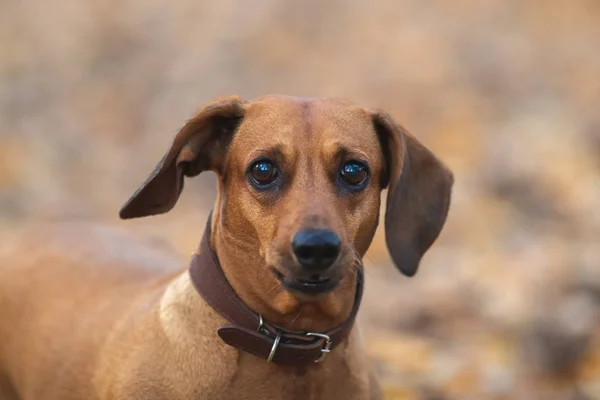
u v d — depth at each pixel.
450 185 5.09
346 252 4.39
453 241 11.45
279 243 4.38
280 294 4.55
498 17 18.58
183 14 18.08
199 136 4.79
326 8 18.28
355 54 17.11
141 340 4.94
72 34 17.50
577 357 8.05
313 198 4.46
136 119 15.38
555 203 12.52
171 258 6.24
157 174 4.78
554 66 17.22
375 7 18.56
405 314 9.13
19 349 5.81
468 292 9.65
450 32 17.97
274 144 4.56
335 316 4.70
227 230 4.68
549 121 15.27
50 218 12.20
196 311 4.77
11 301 5.97
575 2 19.42
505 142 14.40
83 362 5.31
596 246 11.08
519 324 8.74
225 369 4.67
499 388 7.68
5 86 15.97
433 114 15.48
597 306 9.06
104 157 14.30
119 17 18.00
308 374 4.74
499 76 16.69
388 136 4.90
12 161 13.63
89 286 5.73
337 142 4.60
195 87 16.08
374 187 4.80
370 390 5.07
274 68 16.62
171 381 4.73
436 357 8.16
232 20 17.83
